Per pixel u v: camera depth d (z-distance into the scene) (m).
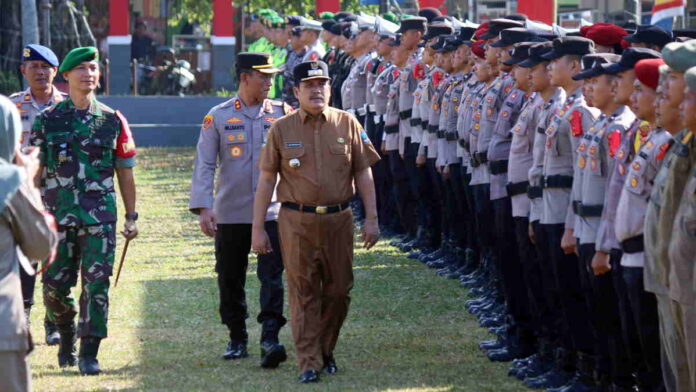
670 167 9.33
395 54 21.50
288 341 15.02
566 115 12.00
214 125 13.95
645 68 10.02
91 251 13.22
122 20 54.91
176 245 23.12
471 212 17.78
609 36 13.67
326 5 41.31
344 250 12.83
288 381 12.88
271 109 14.05
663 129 10.09
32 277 14.48
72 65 13.20
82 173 13.20
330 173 12.67
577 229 11.43
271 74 14.00
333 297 12.96
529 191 12.66
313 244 12.67
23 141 15.05
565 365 12.45
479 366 13.49
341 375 13.14
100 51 61.53
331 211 12.67
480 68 16.38
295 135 12.69
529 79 13.45
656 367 10.67
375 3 39.75
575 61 12.05
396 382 12.76
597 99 11.10
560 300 12.23
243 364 13.84
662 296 9.70
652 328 10.48
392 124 21.59
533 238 12.62
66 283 13.52
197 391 12.51
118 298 18.00
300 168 12.63
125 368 13.70
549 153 12.19
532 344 13.74
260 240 12.94
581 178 11.41
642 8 37.00
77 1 55.25
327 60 28.48
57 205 13.18
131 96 48.03
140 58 59.75
